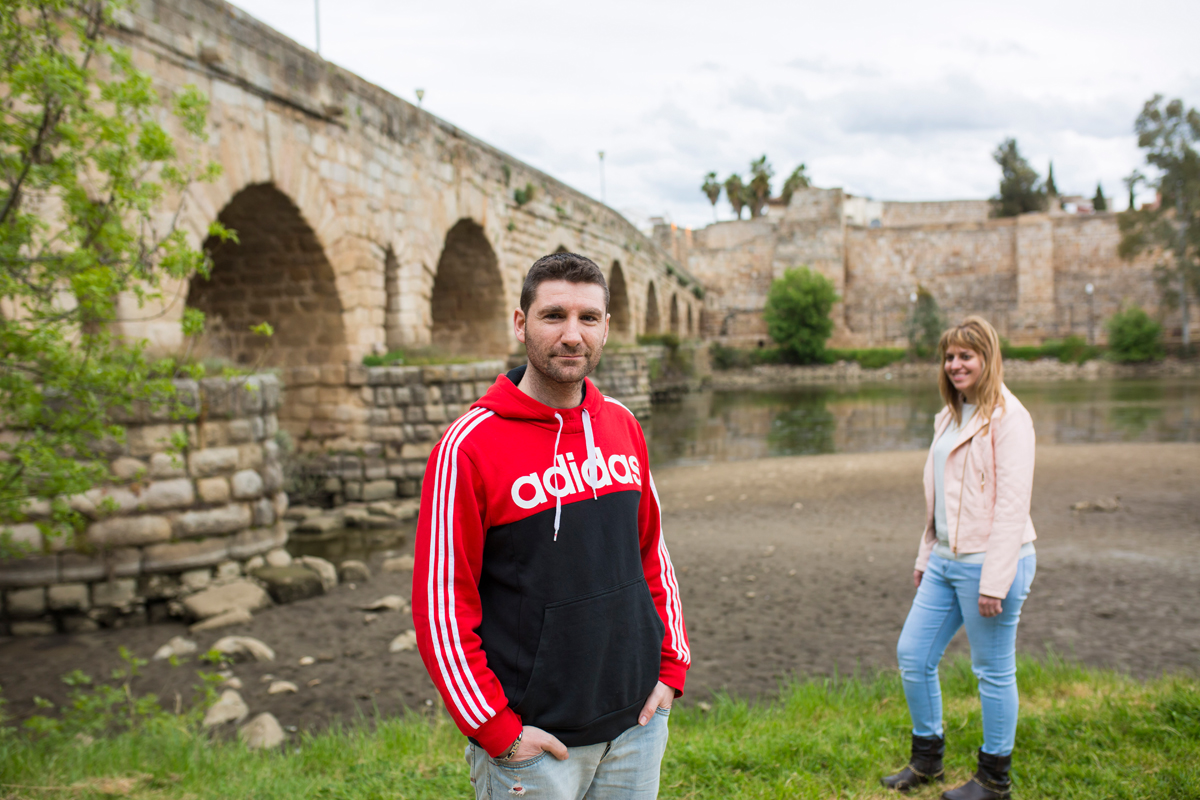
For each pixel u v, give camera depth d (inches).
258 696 249.9
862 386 2007.9
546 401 89.4
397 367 592.1
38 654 295.9
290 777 163.5
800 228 2500.0
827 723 183.8
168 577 347.3
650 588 98.1
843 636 288.5
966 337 145.9
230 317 605.3
